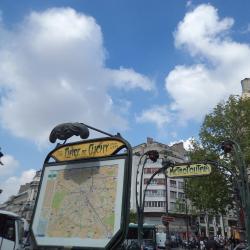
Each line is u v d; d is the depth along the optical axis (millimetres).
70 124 6430
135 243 30078
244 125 40062
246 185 16078
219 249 29375
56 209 6344
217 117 40969
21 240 18016
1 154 14062
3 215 17672
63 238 6016
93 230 5703
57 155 6742
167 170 18625
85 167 6207
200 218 84250
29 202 105750
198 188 40281
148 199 85875
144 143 98688
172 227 82125
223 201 38688
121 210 5480
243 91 65438
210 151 39656
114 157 5891
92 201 5898
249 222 15641
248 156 36469
